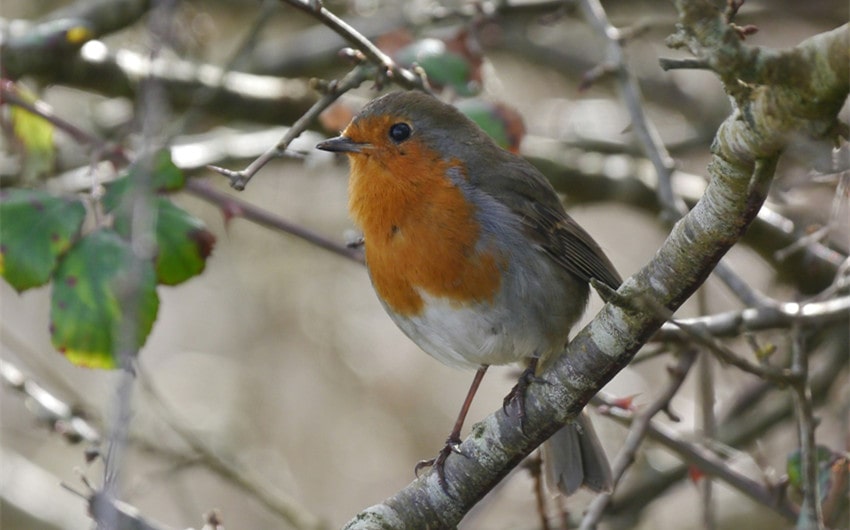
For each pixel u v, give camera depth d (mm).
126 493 10781
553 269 8523
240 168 12328
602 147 13289
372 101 8516
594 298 15930
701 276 6078
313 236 9383
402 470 15766
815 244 9969
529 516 14398
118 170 9055
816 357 12289
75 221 7445
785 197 10273
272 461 15062
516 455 6895
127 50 13781
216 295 16641
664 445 8953
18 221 7395
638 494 11195
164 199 7695
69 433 9484
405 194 8148
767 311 8766
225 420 15336
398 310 8383
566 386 6621
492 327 8211
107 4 12633
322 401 16062
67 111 15117
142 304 7227
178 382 16062
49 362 15422
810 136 5191
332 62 14070
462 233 8078
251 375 16016
